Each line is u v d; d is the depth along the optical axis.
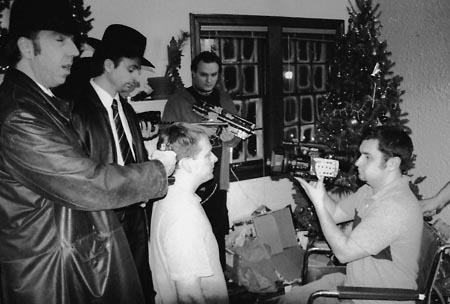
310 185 1.93
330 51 4.36
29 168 1.34
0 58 2.06
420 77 3.93
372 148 1.85
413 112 4.05
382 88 3.68
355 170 3.40
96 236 1.54
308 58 4.24
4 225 1.40
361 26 3.71
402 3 3.99
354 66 3.69
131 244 2.15
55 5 1.40
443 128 3.80
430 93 3.86
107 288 1.54
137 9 3.29
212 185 3.05
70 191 1.36
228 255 3.39
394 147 1.81
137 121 2.38
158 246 1.58
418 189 3.69
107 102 2.16
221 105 3.21
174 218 1.53
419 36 3.88
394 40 4.13
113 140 2.11
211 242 1.60
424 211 2.53
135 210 2.16
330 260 3.39
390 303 1.85
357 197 2.11
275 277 3.23
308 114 4.34
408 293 1.70
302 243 3.75
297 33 4.09
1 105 1.35
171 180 1.58
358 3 3.73
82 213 1.50
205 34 3.66
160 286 1.61
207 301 1.58
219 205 3.16
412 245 1.79
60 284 1.44
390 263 1.81
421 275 1.80
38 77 1.45
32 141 1.32
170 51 3.35
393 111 3.74
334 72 3.87
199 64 3.01
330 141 3.69
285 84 4.13
